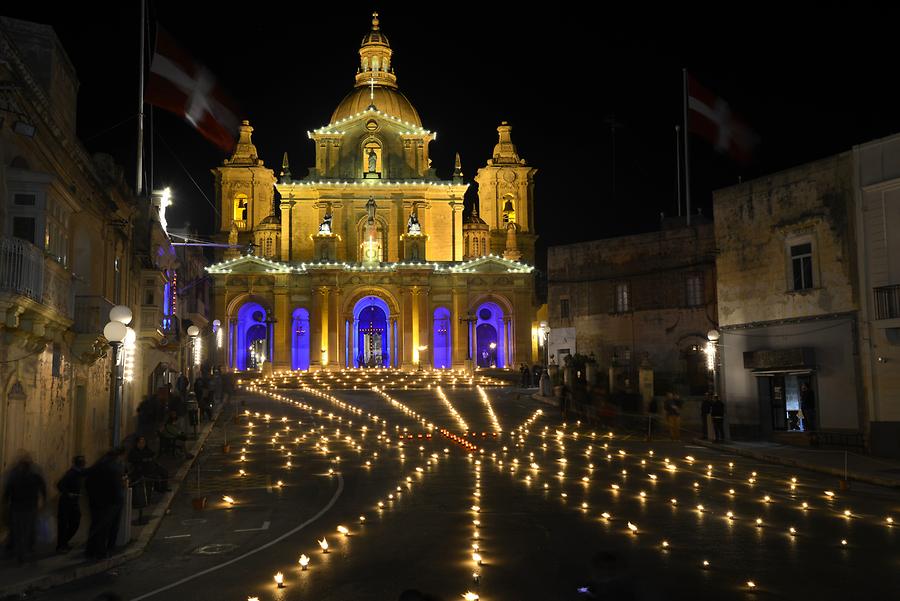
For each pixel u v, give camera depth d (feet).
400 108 245.65
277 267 222.69
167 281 131.13
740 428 111.34
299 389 177.37
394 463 85.97
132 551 48.37
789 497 64.39
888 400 92.07
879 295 93.30
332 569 43.57
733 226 116.98
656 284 160.97
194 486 73.46
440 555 46.01
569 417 130.11
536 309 244.42
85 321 71.67
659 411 126.82
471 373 210.18
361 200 233.35
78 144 72.69
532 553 46.01
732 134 138.72
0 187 55.57
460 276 225.35
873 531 51.34
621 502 62.08
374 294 224.94
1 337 53.72
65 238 67.72
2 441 54.24
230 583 41.65
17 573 43.34
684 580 40.27
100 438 85.66
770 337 109.19
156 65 107.24
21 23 67.62
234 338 220.84
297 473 80.23
